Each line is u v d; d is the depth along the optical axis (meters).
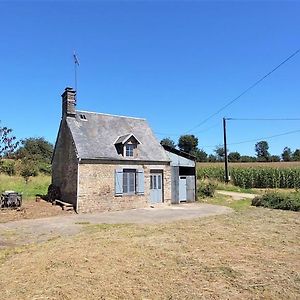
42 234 12.17
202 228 12.21
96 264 7.67
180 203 23.94
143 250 8.85
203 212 18.77
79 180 19.22
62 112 22.70
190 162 24.83
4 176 33.41
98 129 22.33
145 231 11.83
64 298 5.81
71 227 13.71
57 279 6.74
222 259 7.96
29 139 57.03
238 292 5.96
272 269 7.20
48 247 9.66
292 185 40.53
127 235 11.07
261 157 99.88
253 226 12.57
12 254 9.11
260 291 5.99
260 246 9.24
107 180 20.27
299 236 10.59
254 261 7.80
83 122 22.12
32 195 24.83
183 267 7.38
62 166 21.98
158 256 8.26
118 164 20.84
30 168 36.56
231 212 18.19
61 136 22.55
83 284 6.43
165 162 23.17
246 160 94.50
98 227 13.62
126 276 6.84
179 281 6.52
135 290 6.09
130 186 21.39
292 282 6.42
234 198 27.08
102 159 20.06
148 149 23.19
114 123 23.81
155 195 22.58
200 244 9.49
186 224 13.43
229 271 7.08
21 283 6.59
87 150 20.02
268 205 20.86
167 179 23.17
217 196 27.80
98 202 19.75
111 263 7.73
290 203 19.22
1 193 22.06
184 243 9.62
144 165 22.08
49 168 41.41
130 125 24.64
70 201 20.14
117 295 5.89
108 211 19.95
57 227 13.73
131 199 21.20
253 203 22.25
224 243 9.62
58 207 19.81
